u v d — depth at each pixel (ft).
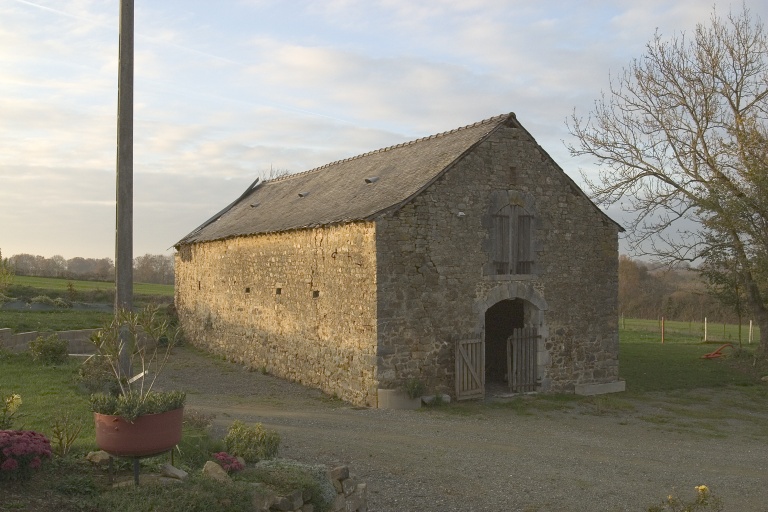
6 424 22.47
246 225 71.15
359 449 33.83
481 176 51.44
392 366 47.21
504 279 52.34
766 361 73.97
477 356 50.83
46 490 18.65
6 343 58.85
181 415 20.29
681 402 54.54
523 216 53.52
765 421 48.47
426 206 48.83
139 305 107.34
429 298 48.80
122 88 28.71
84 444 23.88
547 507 27.02
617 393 56.95
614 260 58.23
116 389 34.17
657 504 27.66
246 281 67.92
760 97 72.38
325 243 53.26
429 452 34.42
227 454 23.80
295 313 57.93
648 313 154.81
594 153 77.97
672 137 74.64
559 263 55.26
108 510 17.81
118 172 28.71
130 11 28.73
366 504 25.04
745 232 68.49
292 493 20.93
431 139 60.29
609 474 32.12
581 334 56.34
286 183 83.97
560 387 55.11
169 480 20.12
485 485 29.43
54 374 44.01
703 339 102.78
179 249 89.15
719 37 75.25
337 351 51.52
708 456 37.19
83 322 76.79
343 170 69.36
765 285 70.38
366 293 47.80
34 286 114.01
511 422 44.47
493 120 53.93
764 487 31.12
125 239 28.60
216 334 75.36
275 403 48.49
